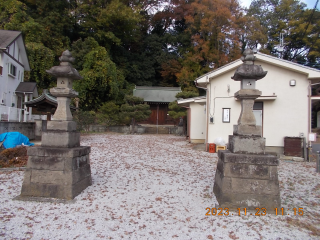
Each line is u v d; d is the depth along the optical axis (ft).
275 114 37.09
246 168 14.71
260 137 15.26
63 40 89.71
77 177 16.43
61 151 15.56
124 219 13.03
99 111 81.25
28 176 15.80
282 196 18.11
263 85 37.47
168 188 18.85
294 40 93.40
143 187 18.93
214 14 81.25
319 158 26.35
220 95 39.47
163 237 11.28
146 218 13.25
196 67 92.89
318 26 86.43
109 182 19.95
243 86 15.84
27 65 67.56
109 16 89.30
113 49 103.40
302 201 17.04
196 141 50.75
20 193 16.46
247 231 12.11
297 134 36.19
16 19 77.36
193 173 24.21
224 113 39.24
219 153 16.90
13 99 58.70
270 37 99.35
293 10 96.43
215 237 11.44
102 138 55.83
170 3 116.26
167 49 117.91
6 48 52.21
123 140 53.26
